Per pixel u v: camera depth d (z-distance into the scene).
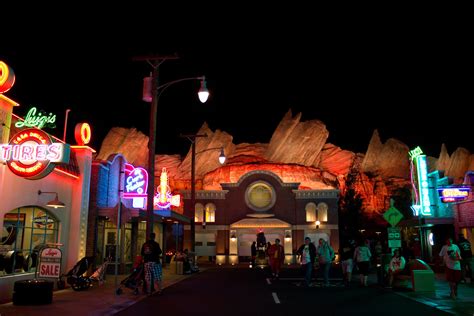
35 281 12.70
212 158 85.06
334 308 11.97
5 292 13.38
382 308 11.91
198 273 26.86
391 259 16.97
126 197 25.66
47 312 11.20
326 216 44.81
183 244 44.69
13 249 14.27
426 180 29.75
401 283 16.16
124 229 24.17
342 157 85.12
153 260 15.12
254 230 44.50
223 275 25.06
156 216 25.81
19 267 14.58
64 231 17.69
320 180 59.09
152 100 17.02
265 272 27.67
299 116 83.94
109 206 23.58
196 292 16.05
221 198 45.66
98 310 11.64
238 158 72.50
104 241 23.83
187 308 12.07
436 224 27.53
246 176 46.12
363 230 56.38
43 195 15.86
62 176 17.48
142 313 11.22
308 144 82.25
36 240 15.73
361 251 17.98
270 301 13.48
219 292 16.03
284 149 82.44
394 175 91.00
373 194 75.31
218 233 44.72
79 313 11.13
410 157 31.38
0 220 13.16
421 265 16.17
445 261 14.23
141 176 25.75
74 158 18.73
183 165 83.50
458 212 26.53
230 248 44.19
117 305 12.56
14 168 12.23
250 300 13.73
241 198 45.78
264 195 45.97
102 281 18.23
